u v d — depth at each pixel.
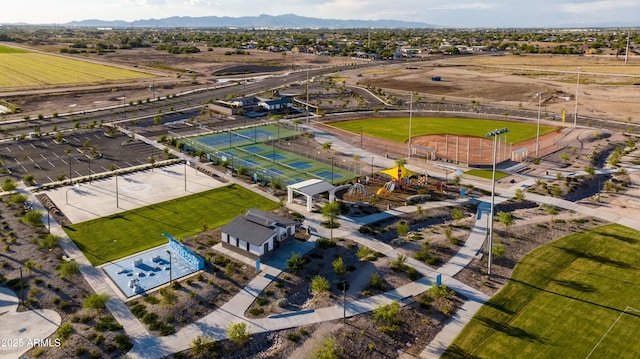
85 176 89.62
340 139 120.81
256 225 61.50
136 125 132.75
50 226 67.94
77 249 61.50
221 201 78.56
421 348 43.91
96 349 42.81
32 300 50.09
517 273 56.50
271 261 58.78
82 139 116.62
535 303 50.75
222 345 43.75
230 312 48.69
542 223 70.12
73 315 47.88
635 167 97.44
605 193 83.25
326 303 50.28
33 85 196.00
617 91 187.12
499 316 48.50
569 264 58.66
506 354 42.94
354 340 44.44
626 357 42.38
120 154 104.50
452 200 80.00
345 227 68.62
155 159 100.56
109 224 69.06
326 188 76.19
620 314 48.53
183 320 47.16
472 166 97.75
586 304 50.34
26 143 112.31
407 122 140.50
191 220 71.12
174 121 138.12
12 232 65.44
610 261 59.12
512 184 88.00
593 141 118.50
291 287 53.44
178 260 59.22
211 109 154.00
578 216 73.06
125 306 49.59
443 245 63.06
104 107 157.62
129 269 56.91
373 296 51.69
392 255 60.50
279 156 103.75
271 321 47.31
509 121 141.62
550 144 114.94
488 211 75.12
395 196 81.56
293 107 160.62
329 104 167.38
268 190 83.88
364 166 98.62
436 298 51.03
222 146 110.06
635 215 73.06
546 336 45.31
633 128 132.50
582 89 193.62
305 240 64.38
